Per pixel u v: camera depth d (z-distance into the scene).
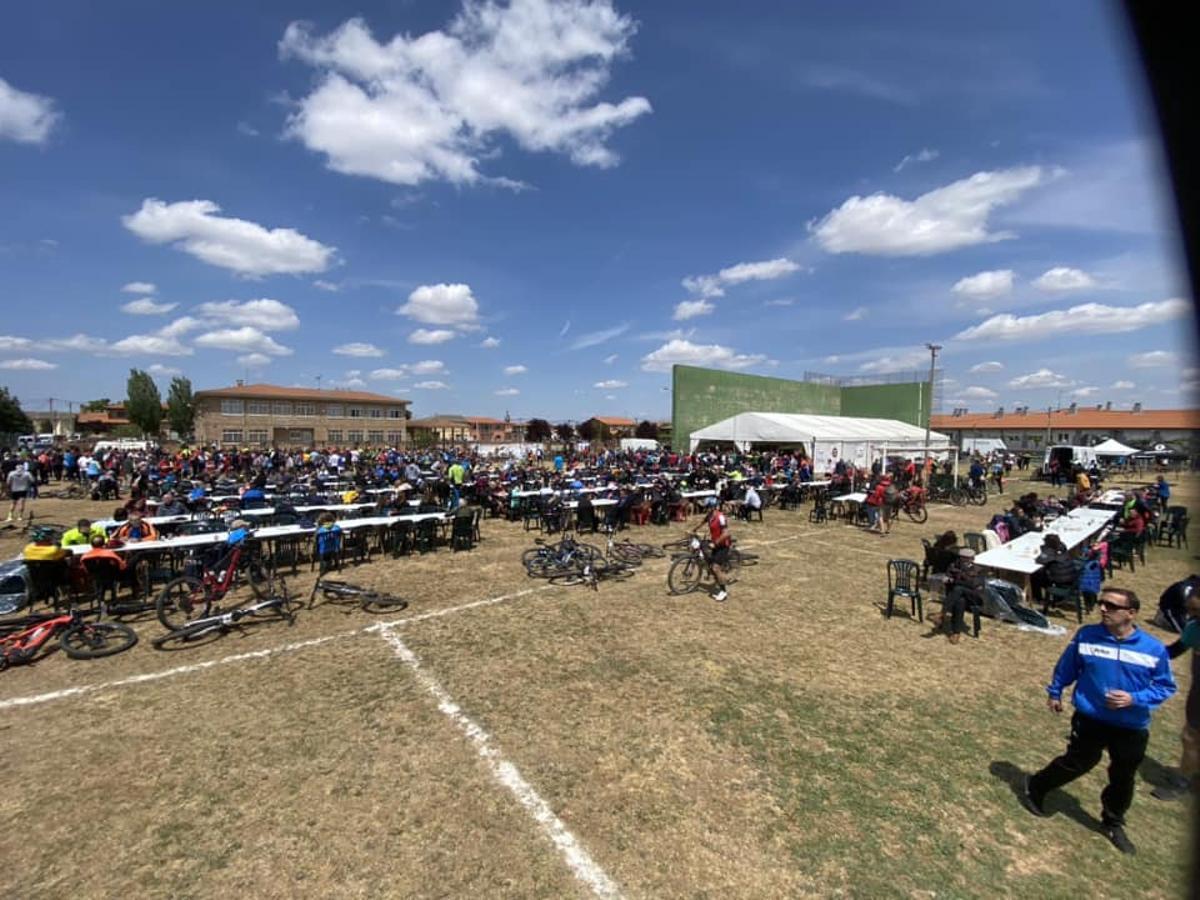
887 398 50.72
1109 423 62.59
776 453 29.95
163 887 3.12
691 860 3.36
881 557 11.73
